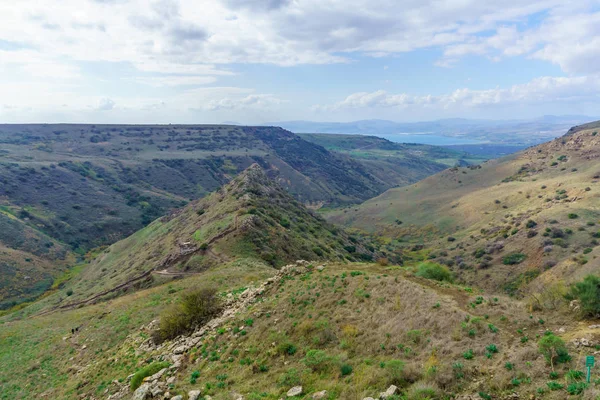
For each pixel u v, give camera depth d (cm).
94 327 3400
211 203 8906
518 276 6581
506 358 1262
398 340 1588
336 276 2603
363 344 1636
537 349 1262
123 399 1700
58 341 3322
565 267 5675
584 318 1498
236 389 1459
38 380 2608
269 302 2416
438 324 1627
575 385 985
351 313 1995
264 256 5372
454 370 1234
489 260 7644
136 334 2806
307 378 1412
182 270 5431
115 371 2227
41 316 5216
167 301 3562
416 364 1338
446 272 2747
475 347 1381
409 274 2652
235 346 1919
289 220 7581
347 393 1233
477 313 1739
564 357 1155
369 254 8362
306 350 1703
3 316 6494
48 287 9156
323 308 2122
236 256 5353
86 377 2325
